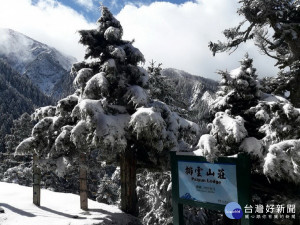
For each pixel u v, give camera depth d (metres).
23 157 50.19
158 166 14.40
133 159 14.18
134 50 14.12
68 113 14.14
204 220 17.45
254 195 11.93
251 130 11.83
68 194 17.39
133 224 13.23
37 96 181.75
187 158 10.93
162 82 21.28
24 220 11.87
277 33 14.66
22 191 16.70
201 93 175.75
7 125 105.00
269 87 14.62
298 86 13.71
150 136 12.14
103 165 15.16
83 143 12.37
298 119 9.05
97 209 14.02
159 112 13.23
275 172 8.62
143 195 22.73
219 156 9.95
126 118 12.71
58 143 12.77
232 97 12.09
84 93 12.77
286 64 15.35
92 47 14.22
